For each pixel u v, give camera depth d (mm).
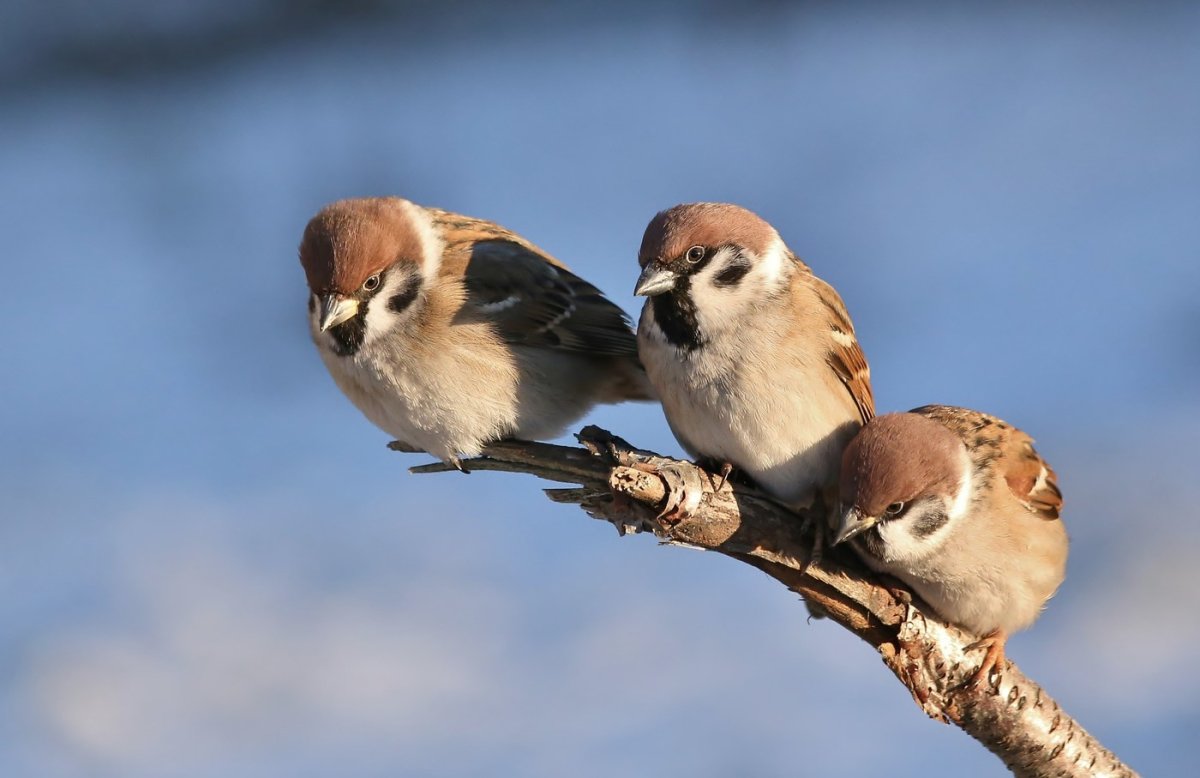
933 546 10000
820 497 10492
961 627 10328
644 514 9438
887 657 10086
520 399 10898
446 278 10828
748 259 10289
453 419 10836
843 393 10508
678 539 9570
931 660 10055
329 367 11031
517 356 10898
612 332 11258
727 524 9508
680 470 9367
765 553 9688
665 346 10375
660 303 10367
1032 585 10258
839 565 9977
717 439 10367
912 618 9945
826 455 10383
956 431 10695
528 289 10977
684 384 10344
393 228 10766
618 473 9273
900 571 10172
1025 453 10547
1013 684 10023
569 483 10648
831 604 9938
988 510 10094
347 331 10758
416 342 10695
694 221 10273
